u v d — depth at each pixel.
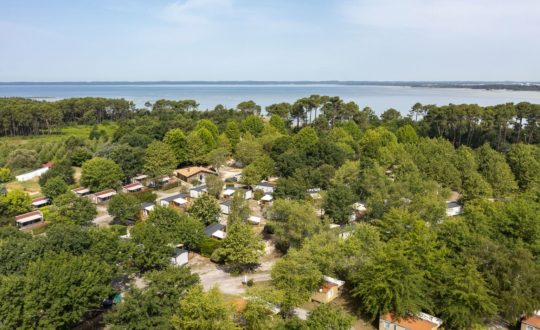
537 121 136.88
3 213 84.44
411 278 48.88
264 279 61.88
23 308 41.66
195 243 69.75
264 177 109.94
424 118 178.62
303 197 85.44
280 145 125.69
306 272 52.44
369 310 50.88
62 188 96.69
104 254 55.16
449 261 53.78
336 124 172.50
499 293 50.00
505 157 111.00
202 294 43.16
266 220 82.38
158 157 114.12
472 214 66.19
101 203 98.19
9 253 51.84
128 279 60.41
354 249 56.53
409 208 75.12
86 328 47.88
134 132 154.62
